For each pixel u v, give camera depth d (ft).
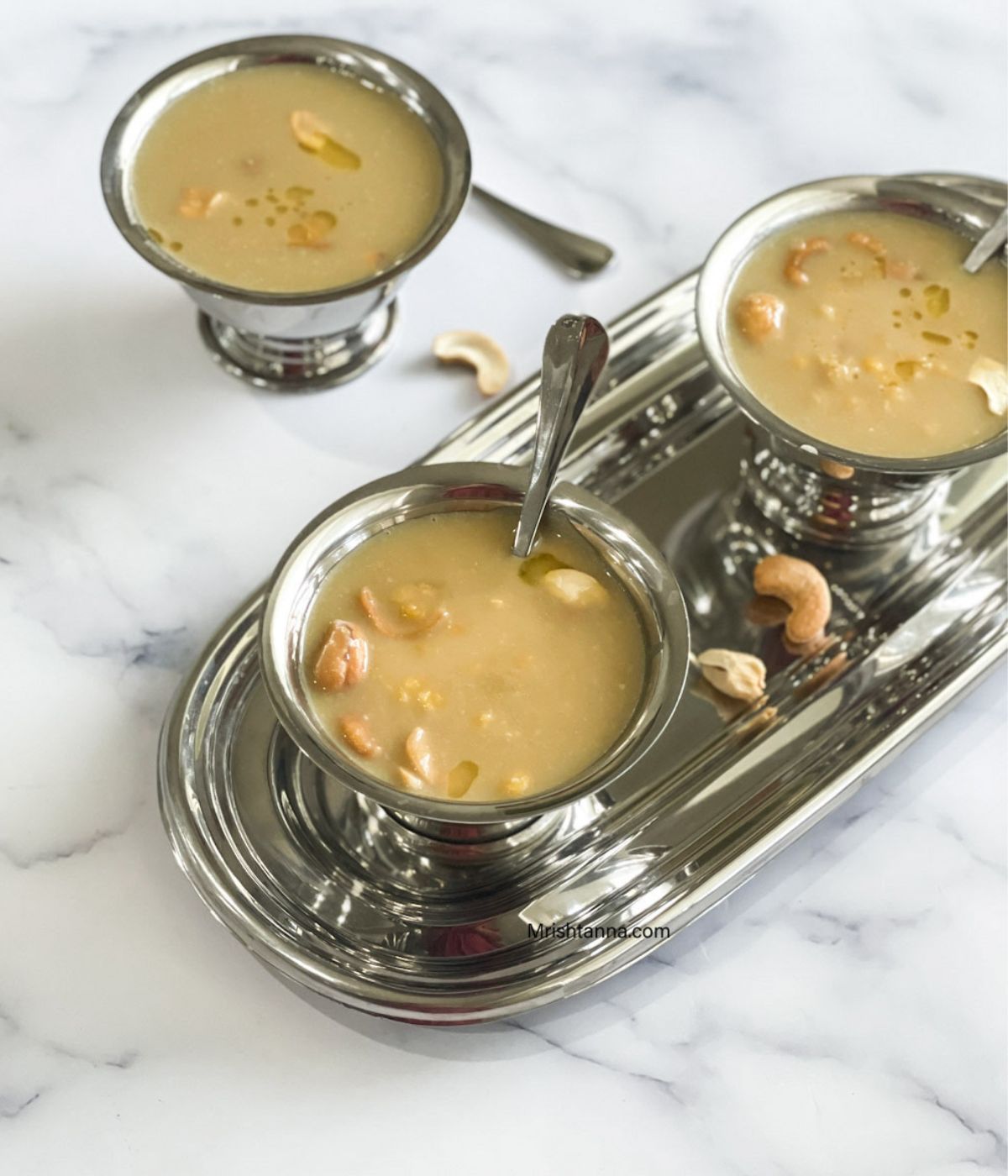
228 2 2.37
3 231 2.19
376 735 1.77
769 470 2.04
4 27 2.33
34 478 2.05
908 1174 1.78
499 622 1.82
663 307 2.12
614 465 2.06
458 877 1.84
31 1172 1.75
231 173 2.07
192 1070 1.79
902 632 1.98
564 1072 1.81
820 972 1.85
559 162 2.27
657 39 2.38
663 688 1.76
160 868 1.86
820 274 2.04
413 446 2.09
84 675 1.95
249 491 2.05
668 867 1.84
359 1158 1.77
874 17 2.42
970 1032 1.84
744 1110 1.80
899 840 1.91
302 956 1.77
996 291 2.04
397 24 2.36
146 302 2.15
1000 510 2.06
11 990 1.81
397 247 2.04
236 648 1.90
